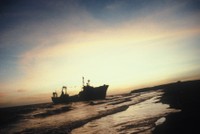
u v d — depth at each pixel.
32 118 47.00
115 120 24.23
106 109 46.22
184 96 40.72
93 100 106.62
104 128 19.45
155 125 16.05
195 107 22.58
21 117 50.94
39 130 25.12
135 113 28.59
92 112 43.25
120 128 18.12
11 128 32.53
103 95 107.94
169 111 23.69
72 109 63.84
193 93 43.69
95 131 18.45
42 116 49.22
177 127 13.67
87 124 23.97
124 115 28.28
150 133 13.98
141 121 20.14
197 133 11.43
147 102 48.50
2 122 43.12
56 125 27.77
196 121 14.75
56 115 48.34
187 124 14.16
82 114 41.72
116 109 41.28
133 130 16.25
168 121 16.52
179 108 24.52
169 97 47.31
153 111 26.94
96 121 25.88
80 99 114.06
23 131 26.58
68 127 23.73
